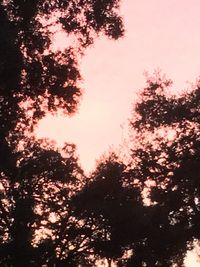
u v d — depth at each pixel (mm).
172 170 39812
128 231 40656
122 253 42438
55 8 22359
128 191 41719
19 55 20344
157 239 39656
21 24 21484
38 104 23859
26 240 40844
